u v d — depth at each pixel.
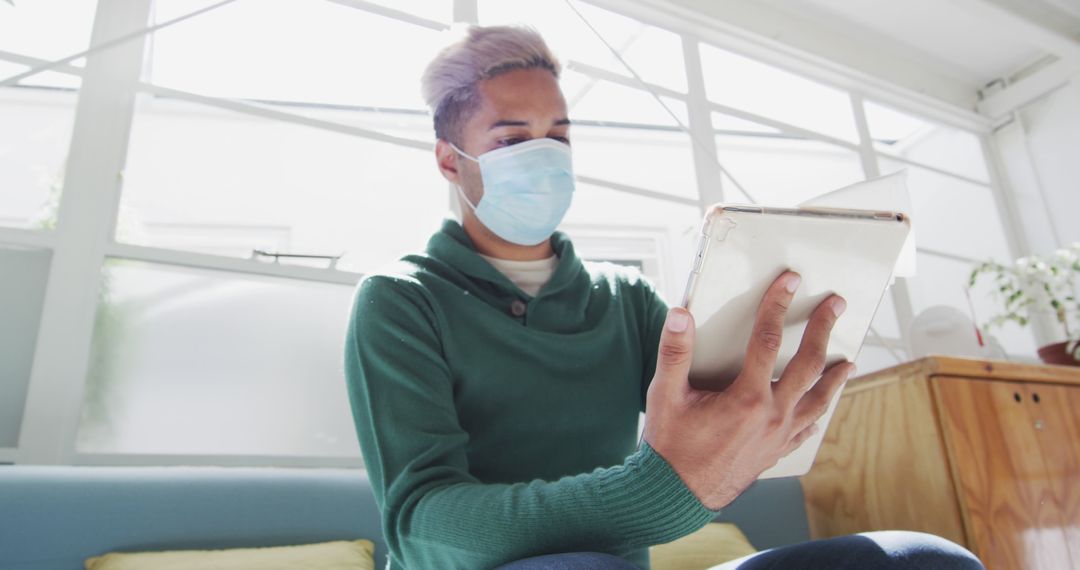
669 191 4.45
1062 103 3.60
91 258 1.72
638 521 0.52
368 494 1.48
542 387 0.88
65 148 1.80
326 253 1.97
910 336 2.11
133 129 1.90
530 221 1.03
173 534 1.28
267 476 1.41
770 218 0.58
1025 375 1.57
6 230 1.66
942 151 3.81
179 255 1.79
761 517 1.75
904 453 1.54
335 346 1.91
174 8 2.12
